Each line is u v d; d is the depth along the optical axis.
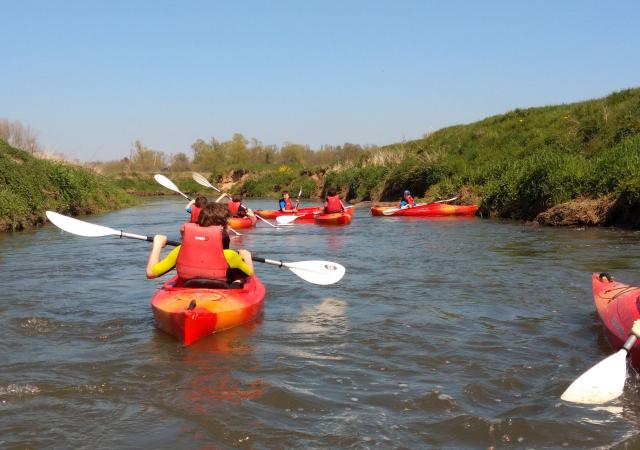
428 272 8.48
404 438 3.40
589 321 5.75
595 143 20.30
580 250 10.21
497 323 5.74
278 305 6.59
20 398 3.99
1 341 5.28
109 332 5.55
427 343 5.14
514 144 24.83
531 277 7.93
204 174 58.09
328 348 5.03
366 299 6.84
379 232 14.52
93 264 9.64
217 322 5.31
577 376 4.32
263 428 3.52
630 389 4.08
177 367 4.57
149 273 5.74
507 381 4.24
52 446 3.32
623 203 13.47
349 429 3.51
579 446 3.29
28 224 16.31
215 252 5.65
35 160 21.55
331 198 17.50
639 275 7.91
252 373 4.44
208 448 3.29
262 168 53.38
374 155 34.91
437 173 25.17
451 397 3.95
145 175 54.59
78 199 22.61
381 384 4.21
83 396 4.03
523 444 3.33
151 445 3.33
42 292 7.36
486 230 14.16
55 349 5.05
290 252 10.98
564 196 15.52
